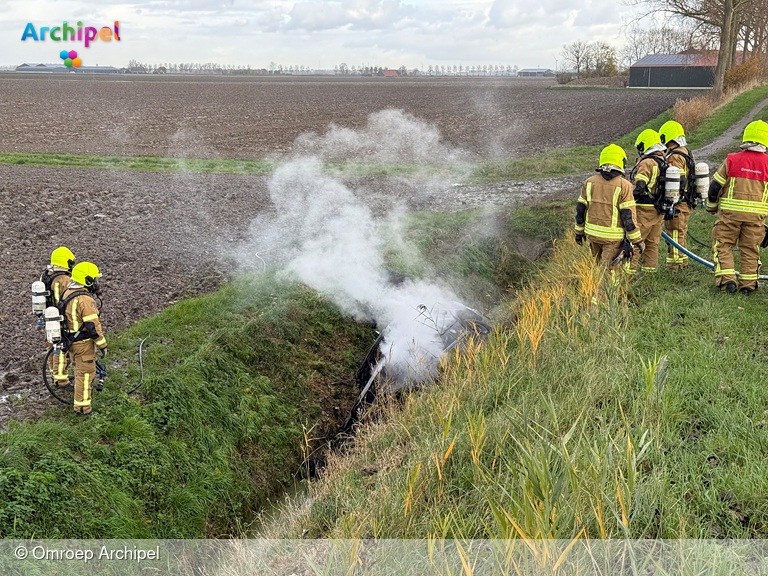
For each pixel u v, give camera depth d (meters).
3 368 6.71
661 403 4.96
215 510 5.84
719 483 4.09
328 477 5.63
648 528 3.74
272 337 8.21
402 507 4.31
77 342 5.58
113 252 10.98
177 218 13.72
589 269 7.26
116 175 19.05
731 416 4.76
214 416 6.61
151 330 7.77
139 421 5.88
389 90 84.31
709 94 35.41
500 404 5.58
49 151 25.14
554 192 16.72
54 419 5.72
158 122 38.47
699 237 10.06
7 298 8.54
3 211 13.38
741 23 41.56
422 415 5.79
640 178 7.81
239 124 38.19
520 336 6.48
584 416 4.95
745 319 6.62
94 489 5.07
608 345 6.07
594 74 81.31
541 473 3.62
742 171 7.20
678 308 7.14
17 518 4.51
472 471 4.55
